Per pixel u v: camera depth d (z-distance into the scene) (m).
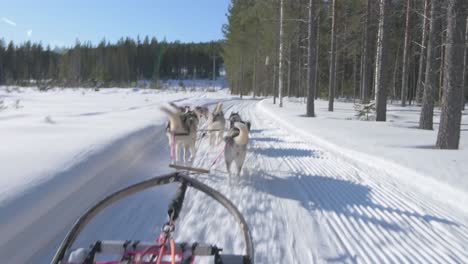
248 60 50.47
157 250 3.11
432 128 15.51
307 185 7.56
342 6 32.97
